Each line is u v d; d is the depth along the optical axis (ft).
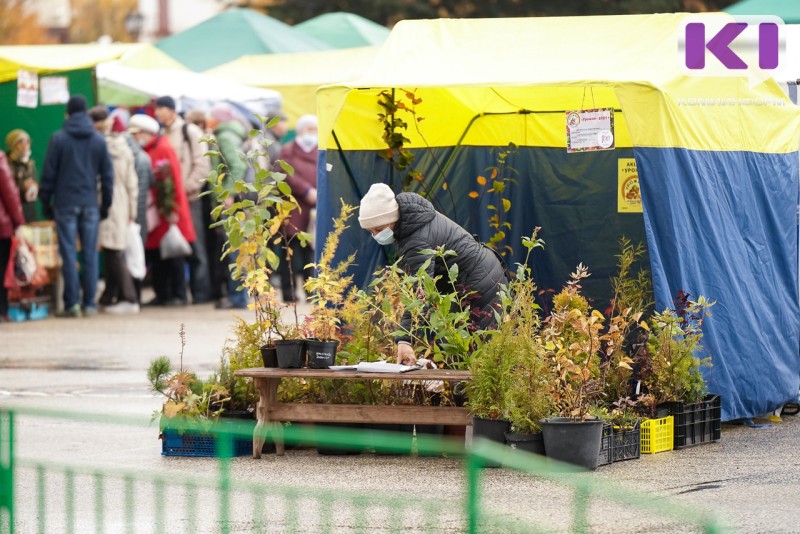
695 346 40.91
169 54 108.68
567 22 46.03
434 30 46.62
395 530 30.22
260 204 43.29
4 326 78.18
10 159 82.53
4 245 80.53
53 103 82.89
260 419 39.06
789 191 47.73
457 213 50.93
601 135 43.60
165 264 89.35
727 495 33.78
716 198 43.27
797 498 33.45
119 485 36.22
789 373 46.70
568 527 29.94
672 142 41.24
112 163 83.66
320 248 45.32
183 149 85.66
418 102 47.78
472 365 37.11
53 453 40.93
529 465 20.93
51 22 253.24
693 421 40.75
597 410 37.70
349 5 177.58
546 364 37.42
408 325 39.47
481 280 40.83
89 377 58.03
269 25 113.19
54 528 31.04
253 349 40.42
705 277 42.42
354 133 47.47
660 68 42.93
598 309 49.08
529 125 50.34
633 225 48.75
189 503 30.19
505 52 44.98
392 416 38.47
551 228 50.06
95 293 83.87
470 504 21.20
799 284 49.03
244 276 41.55
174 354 65.57
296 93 101.60
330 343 38.75
